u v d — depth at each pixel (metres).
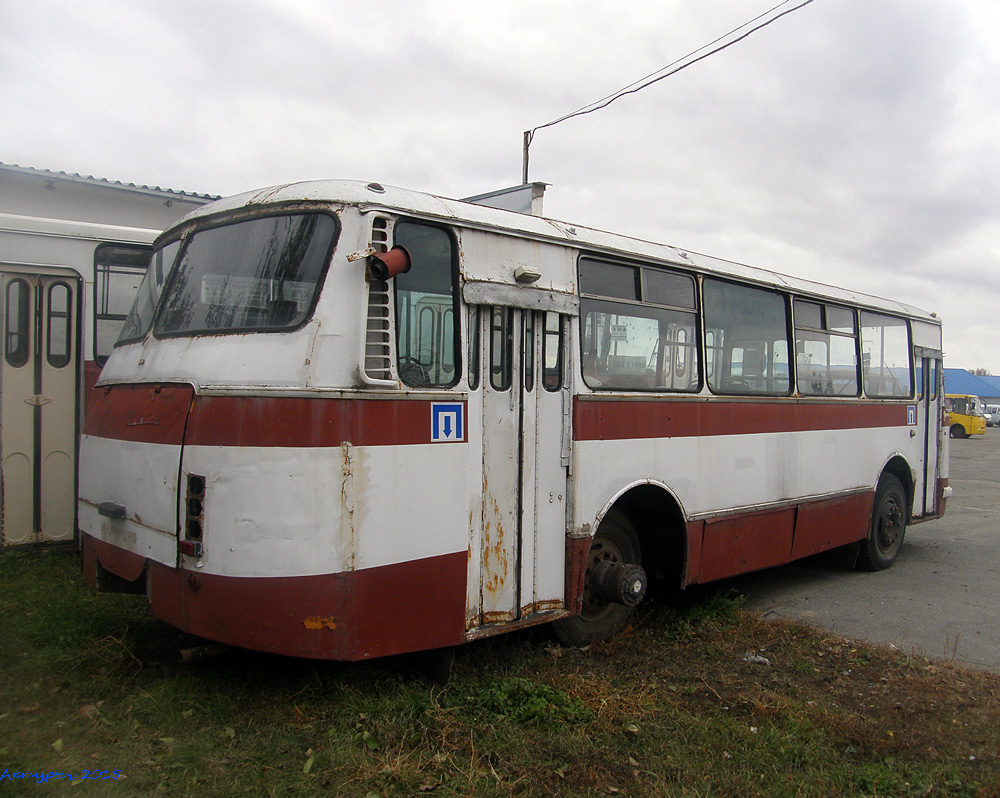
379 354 4.04
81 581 6.15
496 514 4.66
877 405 8.78
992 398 61.59
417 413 4.19
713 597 6.86
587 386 5.28
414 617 4.19
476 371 4.54
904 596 7.70
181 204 12.94
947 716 4.63
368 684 4.43
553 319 5.07
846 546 8.89
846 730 4.35
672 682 5.05
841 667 5.46
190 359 4.22
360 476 3.93
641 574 5.59
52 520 7.15
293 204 4.28
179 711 4.00
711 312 6.54
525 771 3.69
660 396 5.85
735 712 4.60
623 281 5.70
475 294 4.51
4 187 11.58
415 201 4.32
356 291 3.99
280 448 3.82
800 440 7.47
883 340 9.12
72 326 7.32
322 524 3.83
